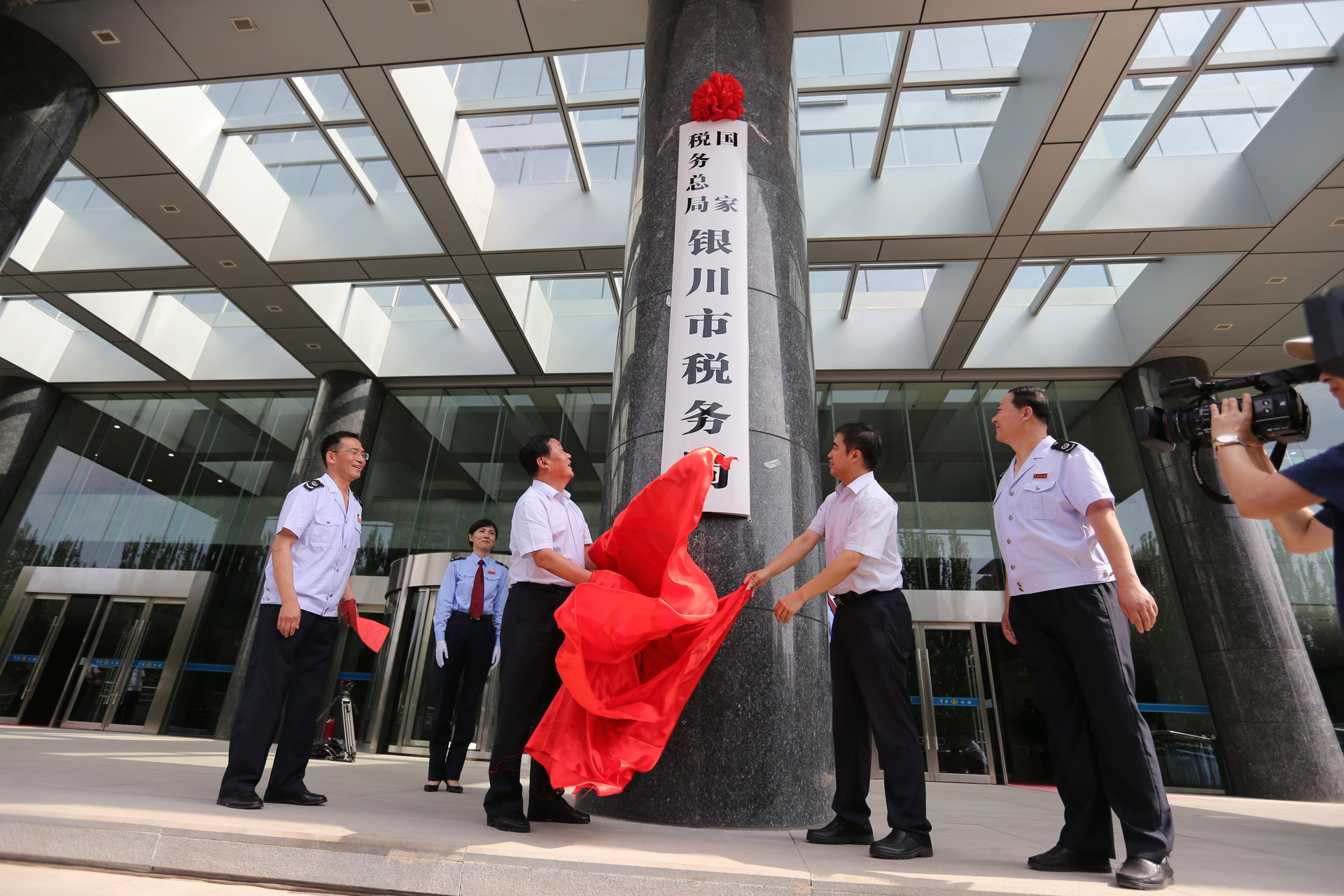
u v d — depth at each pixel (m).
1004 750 9.83
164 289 10.47
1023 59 7.95
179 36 6.91
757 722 3.31
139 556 12.47
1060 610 2.54
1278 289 9.34
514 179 9.77
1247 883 2.23
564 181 9.68
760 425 3.86
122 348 12.05
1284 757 8.78
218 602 12.00
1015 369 11.41
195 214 8.95
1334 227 8.30
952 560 10.88
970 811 4.93
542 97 8.84
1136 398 11.00
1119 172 8.79
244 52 7.08
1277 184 8.17
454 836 2.33
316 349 11.75
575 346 12.33
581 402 12.51
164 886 1.96
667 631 2.63
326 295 11.07
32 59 6.75
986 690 10.05
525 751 2.68
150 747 7.34
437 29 6.85
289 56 7.14
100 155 8.09
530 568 3.15
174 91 8.28
